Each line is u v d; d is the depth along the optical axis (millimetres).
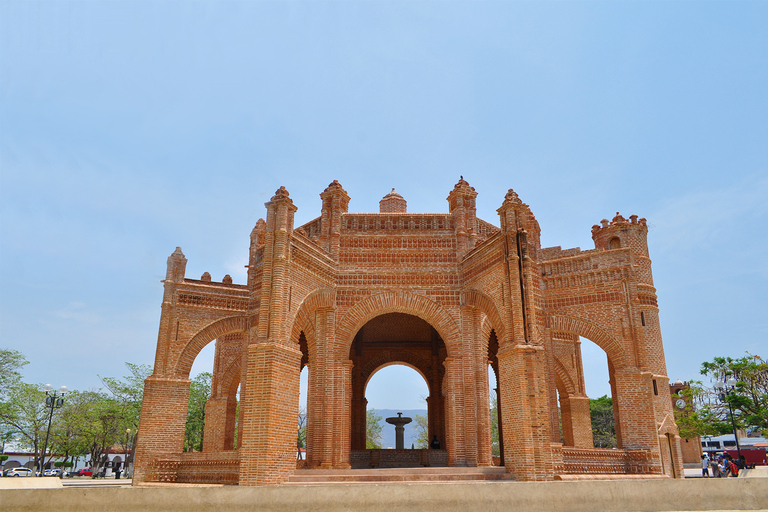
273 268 19141
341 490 12867
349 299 23000
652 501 13641
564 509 13203
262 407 17578
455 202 24406
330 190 24328
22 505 12188
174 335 24375
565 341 32000
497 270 20328
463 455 21094
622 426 21969
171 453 22516
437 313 22812
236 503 12672
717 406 38594
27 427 48031
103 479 44000
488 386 21984
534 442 17469
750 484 14062
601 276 23547
